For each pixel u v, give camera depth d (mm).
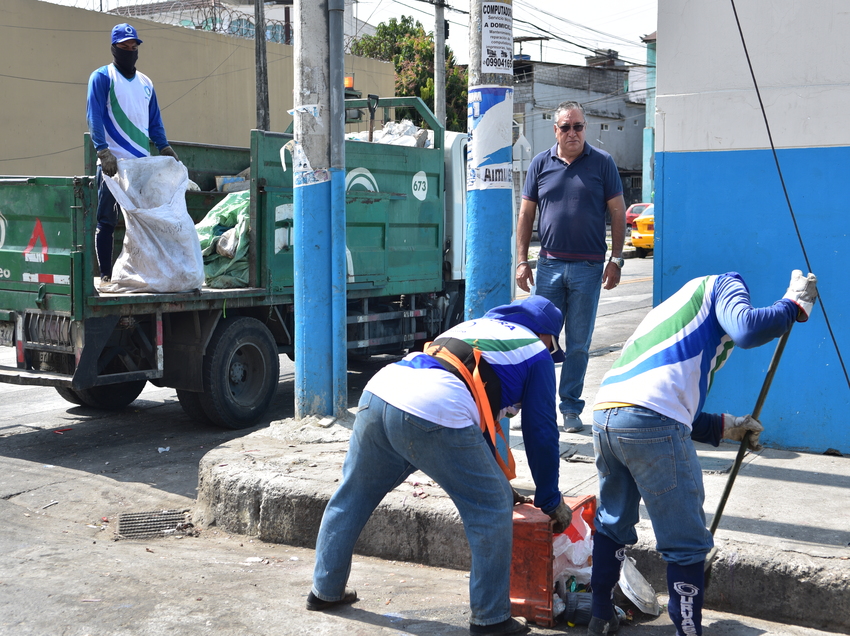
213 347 7246
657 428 3107
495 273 4617
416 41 36000
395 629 3488
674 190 5645
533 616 3582
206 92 24656
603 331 12508
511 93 4590
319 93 5887
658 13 5582
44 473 6195
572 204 5785
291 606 3725
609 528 3387
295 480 4836
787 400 5418
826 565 3514
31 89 20375
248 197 8055
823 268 5277
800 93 5254
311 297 5984
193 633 3422
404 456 3324
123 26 6750
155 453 6766
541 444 3373
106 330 6484
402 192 9109
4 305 6809
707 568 3652
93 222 6328
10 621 3520
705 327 3205
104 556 4434
